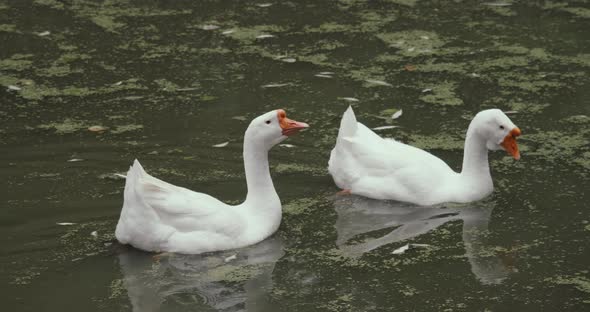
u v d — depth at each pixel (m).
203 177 10.06
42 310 7.58
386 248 8.73
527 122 11.41
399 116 11.59
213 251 8.62
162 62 13.44
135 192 8.39
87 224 8.99
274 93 12.38
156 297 7.83
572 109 11.76
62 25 14.86
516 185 9.95
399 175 9.72
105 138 10.97
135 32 14.58
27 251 8.51
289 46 14.05
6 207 9.28
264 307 7.70
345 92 12.41
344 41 14.25
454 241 8.86
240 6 15.82
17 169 10.12
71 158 10.42
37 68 13.14
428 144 10.85
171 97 12.24
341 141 9.93
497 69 13.14
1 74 12.88
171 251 8.56
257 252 8.66
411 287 8.02
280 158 10.61
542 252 8.59
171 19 15.17
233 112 11.77
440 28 14.80
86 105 11.94
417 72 13.05
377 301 7.79
